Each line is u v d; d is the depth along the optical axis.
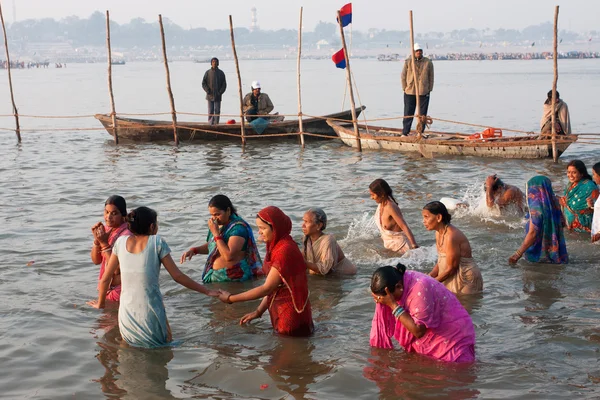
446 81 63.41
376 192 8.98
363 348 6.13
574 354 5.91
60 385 5.51
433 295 5.79
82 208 12.01
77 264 8.70
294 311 6.37
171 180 14.59
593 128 24.55
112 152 18.94
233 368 5.77
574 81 58.62
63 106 37.38
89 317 6.93
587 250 8.98
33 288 7.78
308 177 14.81
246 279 7.98
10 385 5.51
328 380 5.52
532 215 8.41
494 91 47.78
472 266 7.43
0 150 19.36
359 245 9.35
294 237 9.73
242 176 15.00
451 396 5.21
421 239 9.64
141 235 6.32
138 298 6.19
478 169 15.50
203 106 37.72
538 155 16.62
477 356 5.92
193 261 8.84
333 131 21.23
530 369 5.63
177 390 5.42
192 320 6.89
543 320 6.68
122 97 45.16
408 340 5.96
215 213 7.79
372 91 49.94
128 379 5.61
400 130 20.88
